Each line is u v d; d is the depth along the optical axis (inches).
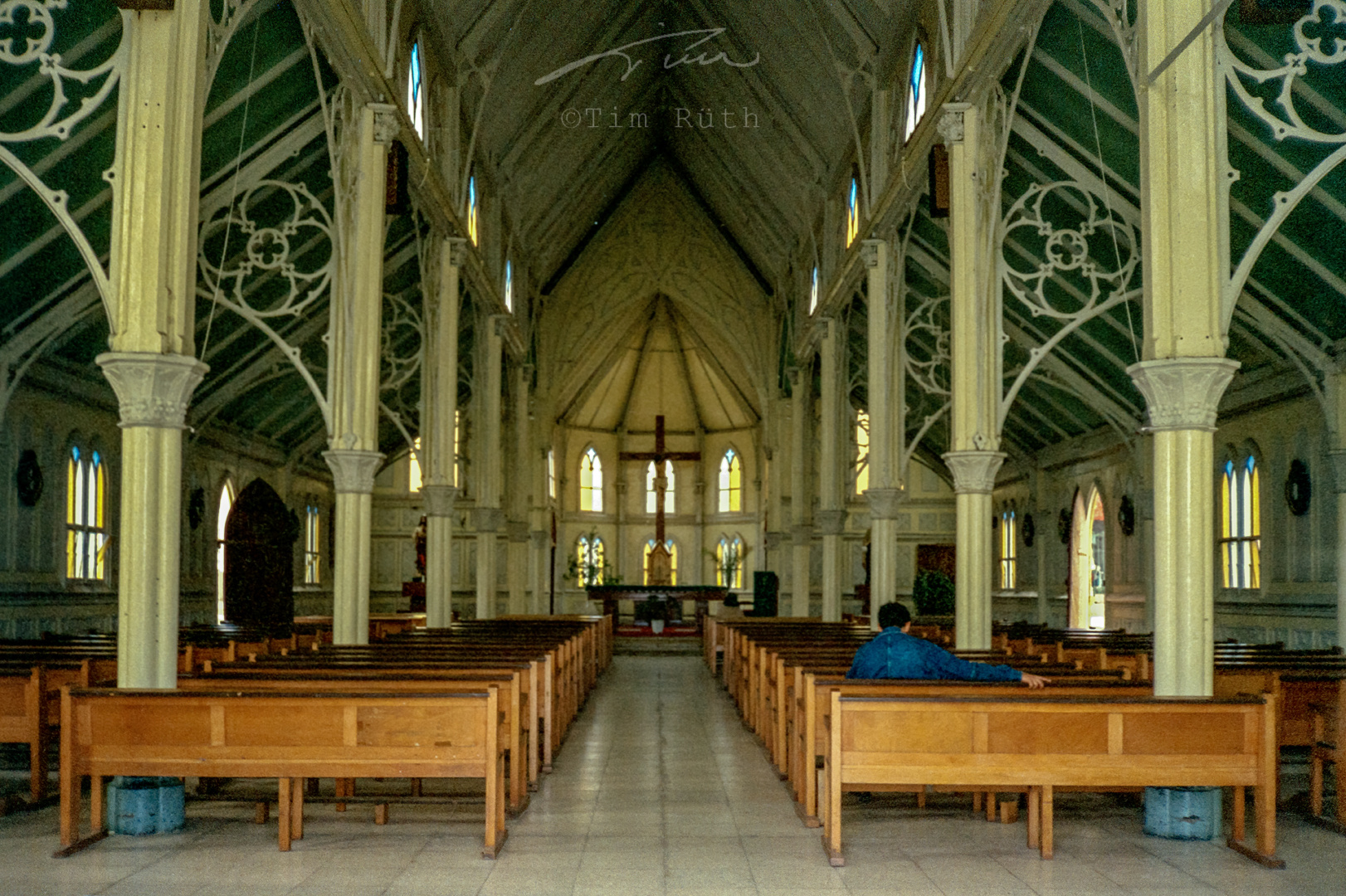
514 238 1103.0
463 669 388.2
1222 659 480.1
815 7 767.7
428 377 760.3
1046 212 627.2
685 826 341.7
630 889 269.7
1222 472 741.9
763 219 1184.2
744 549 1627.7
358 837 321.7
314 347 860.0
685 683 863.1
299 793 316.8
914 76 670.5
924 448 1397.6
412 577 1409.9
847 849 311.1
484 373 981.2
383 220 554.6
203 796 376.2
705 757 484.7
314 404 1036.5
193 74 341.7
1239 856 300.8
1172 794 323.0
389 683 354.9
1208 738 297.3
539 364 1362.0
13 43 427.2
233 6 378.3
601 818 354.0
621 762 470.6
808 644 558.6
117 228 331.0
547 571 1398.9
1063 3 463.2
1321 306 556.4
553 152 1035.9
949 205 548.4
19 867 285.3
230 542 697.6
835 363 981.8
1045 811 299.0
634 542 1668.3
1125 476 906.1
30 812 352.2
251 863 291.3
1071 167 560.4
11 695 360.5
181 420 336.5
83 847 306.2
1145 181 339.6
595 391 1632.6
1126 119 511.2
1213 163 333.1
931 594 1080.8
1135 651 534.0
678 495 1673.2
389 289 843.4
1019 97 548.1
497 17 745.0
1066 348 799.7
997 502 1282.0
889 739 295.6
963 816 354.6
